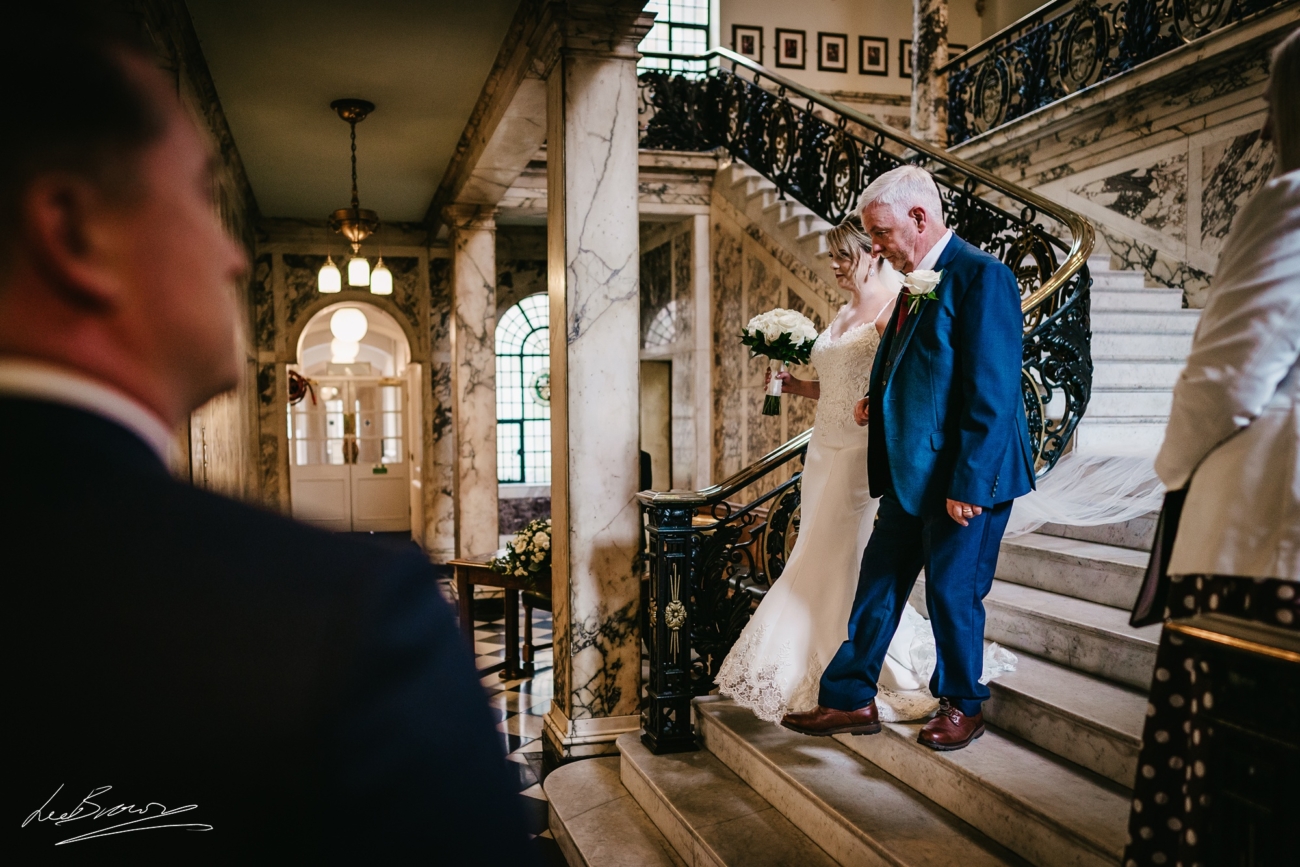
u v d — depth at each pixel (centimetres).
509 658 684
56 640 44
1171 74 721
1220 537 168
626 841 374
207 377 56
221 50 609
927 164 989
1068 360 439
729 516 443
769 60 1440
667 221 1114
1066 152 866
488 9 552
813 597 353
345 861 47
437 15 561
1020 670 345
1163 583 193
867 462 319
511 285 1372
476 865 50
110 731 44
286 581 50
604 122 492
